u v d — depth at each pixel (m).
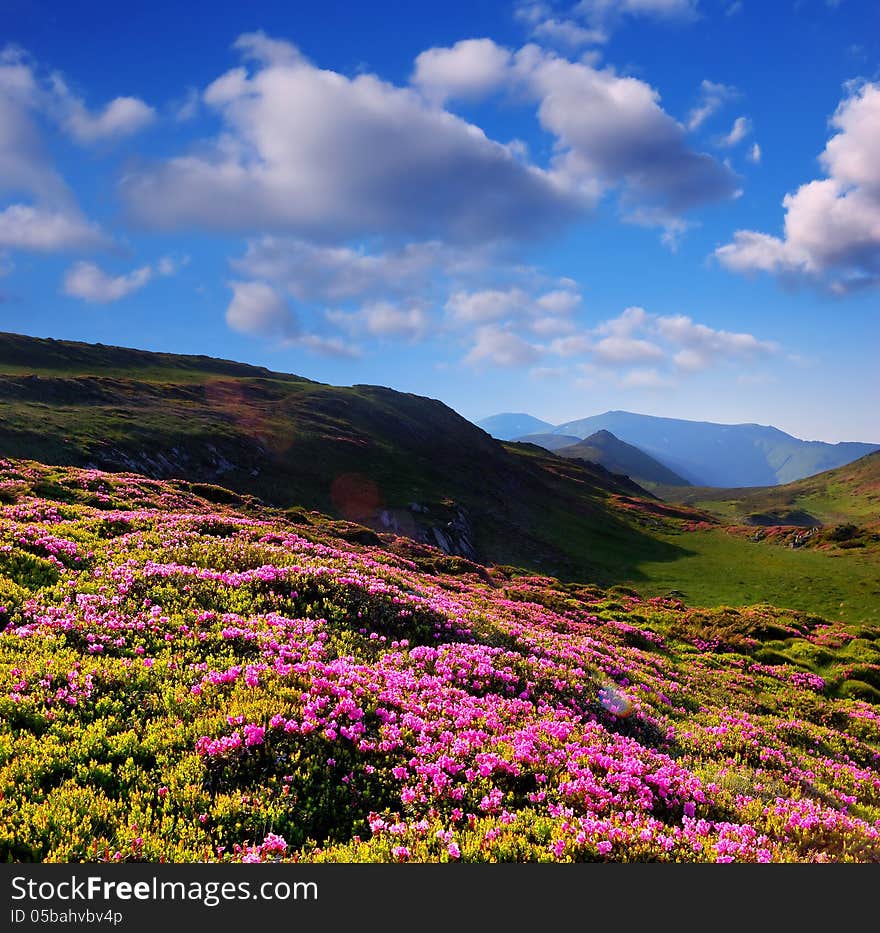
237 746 8.72
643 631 35.69
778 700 25.17
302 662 12.18
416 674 13.59
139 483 37.56
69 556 17.25
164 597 15.10
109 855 6.63
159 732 9.09
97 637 12.20
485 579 45.09
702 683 24.73
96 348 137.38
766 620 42.22
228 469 74.75
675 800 9.77
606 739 12.31
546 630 27.75
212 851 6.92
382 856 7.11
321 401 131.75
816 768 16.09
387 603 18.11
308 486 79.62
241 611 15.24
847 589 65.69
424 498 86.38
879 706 27.53
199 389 117.12
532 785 9.46
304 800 8.08
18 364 107.19
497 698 13.20
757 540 109.62
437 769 9.09
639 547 97.00
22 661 10.59
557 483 145.00
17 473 32.28
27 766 7.75
